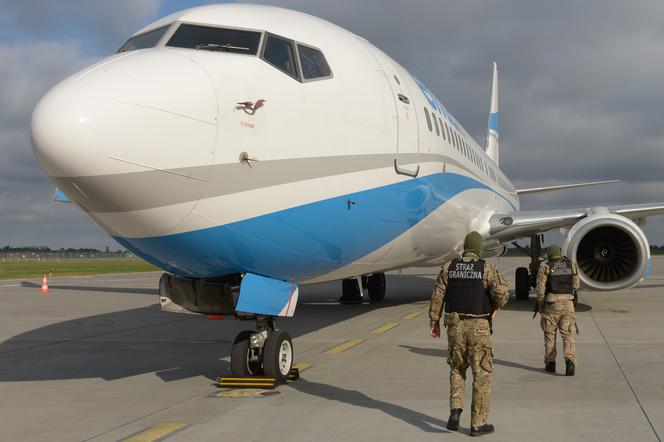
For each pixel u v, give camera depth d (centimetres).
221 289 700
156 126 521
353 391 626
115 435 488
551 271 705
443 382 666
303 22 730
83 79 536
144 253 601
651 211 1325
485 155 1677
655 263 5444
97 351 928
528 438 462
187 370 774
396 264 972
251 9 701
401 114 827
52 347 970
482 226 1399
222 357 871
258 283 658
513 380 668
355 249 754
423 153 895
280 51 663
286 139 619
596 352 838
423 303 1630
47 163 512
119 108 511
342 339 998
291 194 623
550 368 711
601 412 533
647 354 821
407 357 827
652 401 571
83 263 8906
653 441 451
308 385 657
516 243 1739
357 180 711
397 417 525
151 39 664
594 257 1287
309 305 1583
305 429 493
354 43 801
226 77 583
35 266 6975
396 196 799
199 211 559
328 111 677
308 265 697
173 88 543
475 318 477
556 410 541
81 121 498
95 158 500
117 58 583
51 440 479
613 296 1742
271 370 655
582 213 1313
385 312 1408
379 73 808
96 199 529
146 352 917
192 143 539
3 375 749
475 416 471
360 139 720
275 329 700
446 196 1030
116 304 1741
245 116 583
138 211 536
